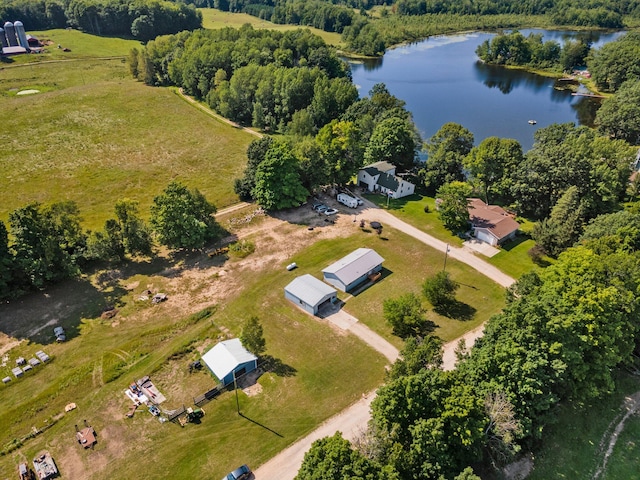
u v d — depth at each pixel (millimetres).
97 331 59812
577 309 47125
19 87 155500
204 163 112312
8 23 187000
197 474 42594
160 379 52656
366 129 111938
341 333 59781
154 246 78750
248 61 154375
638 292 51094
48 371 53688
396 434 39438
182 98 158625
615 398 52156
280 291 67562
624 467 44812
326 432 46531
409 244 79500
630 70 162375
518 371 43188
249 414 48594
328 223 85938
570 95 171750
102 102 148500
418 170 104000
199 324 61125
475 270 72750
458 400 38781
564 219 74625
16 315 62250
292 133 124750
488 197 94875
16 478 42188
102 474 42562
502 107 158375
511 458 43406
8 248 63812
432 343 48062
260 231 83188
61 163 108125
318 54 161750
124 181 101750
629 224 63344
